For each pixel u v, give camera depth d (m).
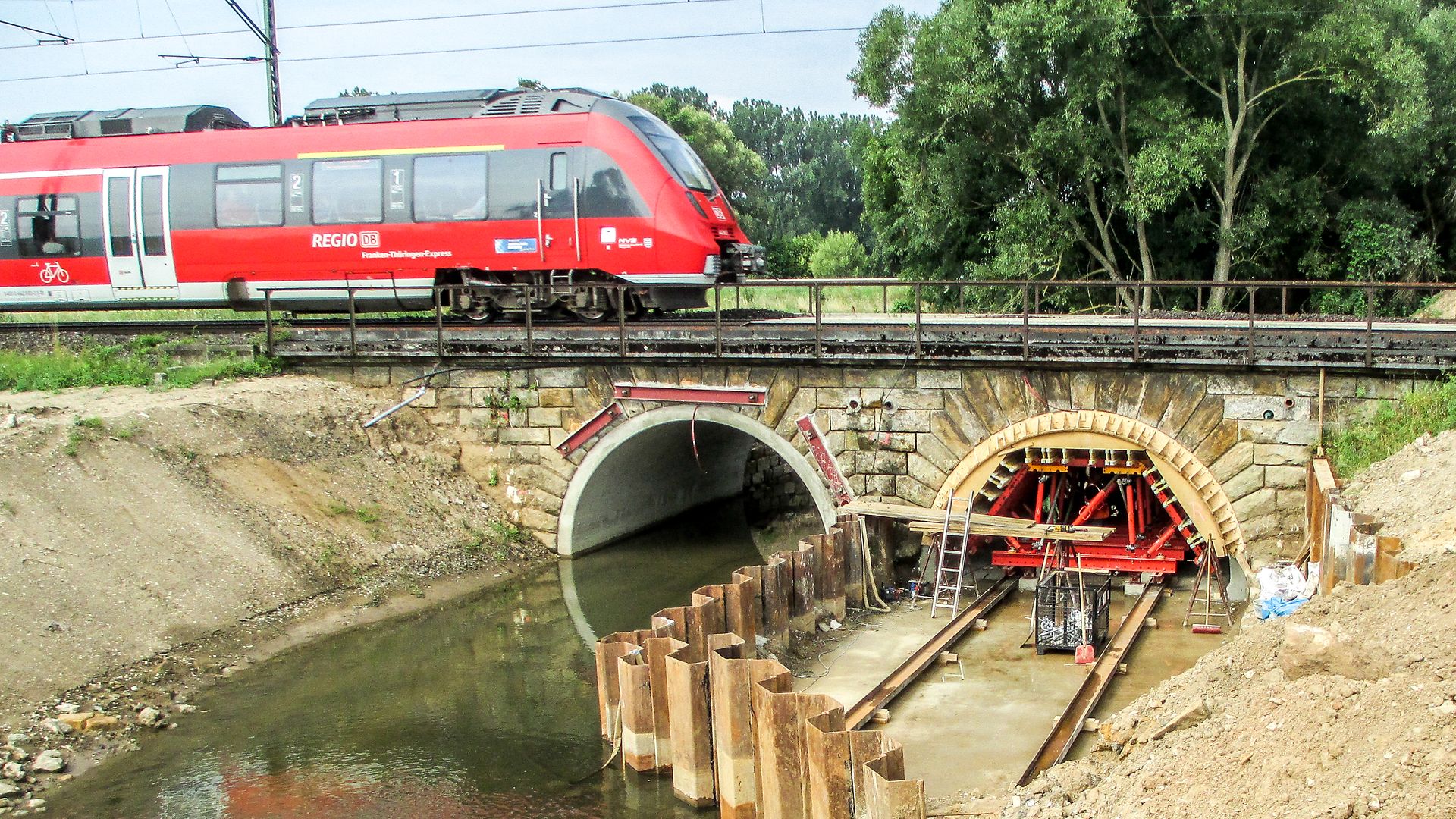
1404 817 6.47
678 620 12.55
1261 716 8.30
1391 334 14.07
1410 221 26.73
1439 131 25.81
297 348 19.50
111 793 10.78
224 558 15.22
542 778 11.27
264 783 11.07
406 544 17.44
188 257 19.55
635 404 17.84
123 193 19.66
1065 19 23.48
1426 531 10.16
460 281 18.94
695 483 23.91
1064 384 15.42
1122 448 15.32
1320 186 26.70
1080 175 25.77
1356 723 7.47
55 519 14.34
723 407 17.20
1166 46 25.59
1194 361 14.70
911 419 16.16
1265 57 25.42
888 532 16.77
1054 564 16.34
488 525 18.72
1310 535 13.48
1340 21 23.20
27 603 13.01
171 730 12.16
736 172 54.38
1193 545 15.38
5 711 11.66
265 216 19.19
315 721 12.52
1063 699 12.55
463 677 13.93
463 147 18.45
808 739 9.29
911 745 11.53
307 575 15.83
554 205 18.06
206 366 19.19
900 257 34.38
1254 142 25.42
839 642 14.72
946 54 25.33
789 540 22.11
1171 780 8.34
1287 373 14.50
